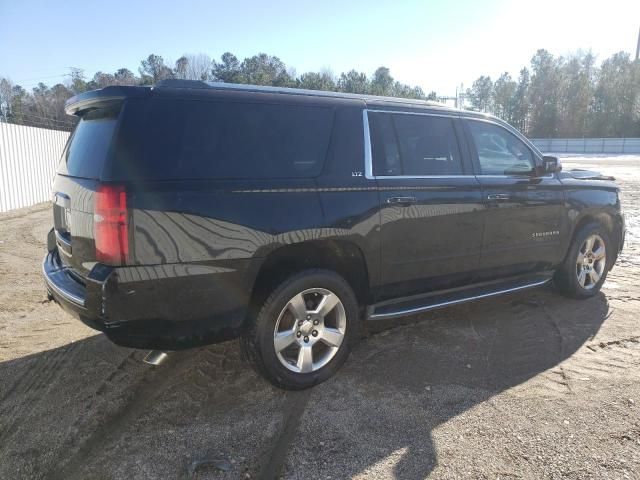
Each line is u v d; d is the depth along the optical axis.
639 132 74.12
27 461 2.70
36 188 13.91
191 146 2.96
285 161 3.27
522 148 4.82
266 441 2.89
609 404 3.27
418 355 4.04
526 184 4.63
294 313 3.35
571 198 5.04
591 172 5.84
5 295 5.60
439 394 3.41
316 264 3.55
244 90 3.26
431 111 4.15
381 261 3.69
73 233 3.03
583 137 79.00
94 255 2.79
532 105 85.38
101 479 2.56
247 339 3.27
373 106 3.79
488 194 4.31
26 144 13.37
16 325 4.69
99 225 2.71
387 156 3.76
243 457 2.74
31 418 3.11
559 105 81.75
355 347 4.20
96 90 2.99
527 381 3.59
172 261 2.83
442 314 4.98
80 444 2.85
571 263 5.20
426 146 4.05
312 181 3.33
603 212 5.45
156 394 3.41
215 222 2.94
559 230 4.96
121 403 3.29
